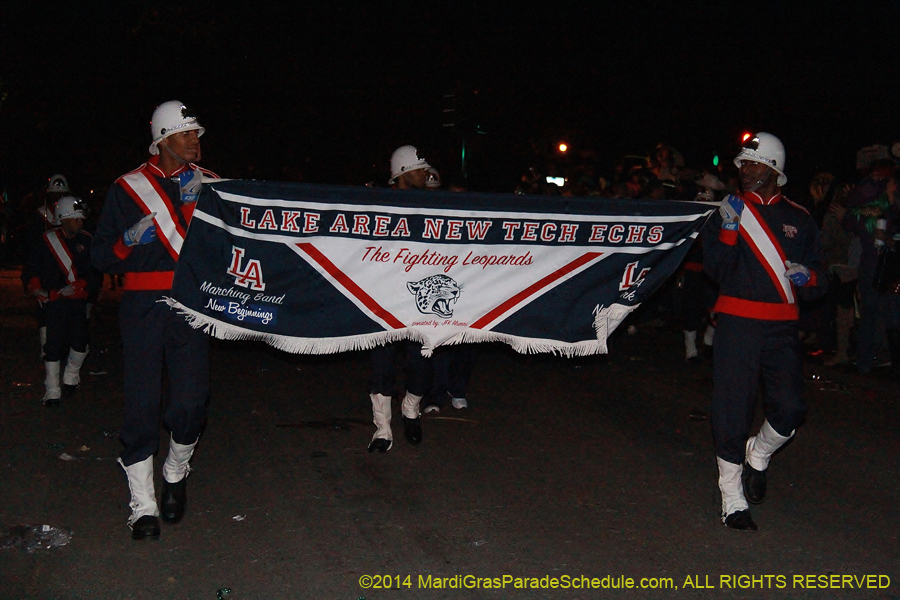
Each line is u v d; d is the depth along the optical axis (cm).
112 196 483
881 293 898
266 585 445
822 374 949
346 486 593
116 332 1314
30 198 981
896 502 568
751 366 509
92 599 429
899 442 701
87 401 834
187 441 502
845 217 946
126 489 584
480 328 544
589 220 541
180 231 486
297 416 779
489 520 532
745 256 506
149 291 485
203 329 497
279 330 511
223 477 611
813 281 508
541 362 1030
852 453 673
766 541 503
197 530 515
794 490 590
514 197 534
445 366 784
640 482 604
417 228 526
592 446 689
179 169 495
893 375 911
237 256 495
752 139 512
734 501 519
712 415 522
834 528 522
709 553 486
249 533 511
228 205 489
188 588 441
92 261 485
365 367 995
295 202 502
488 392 878
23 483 594
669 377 954
